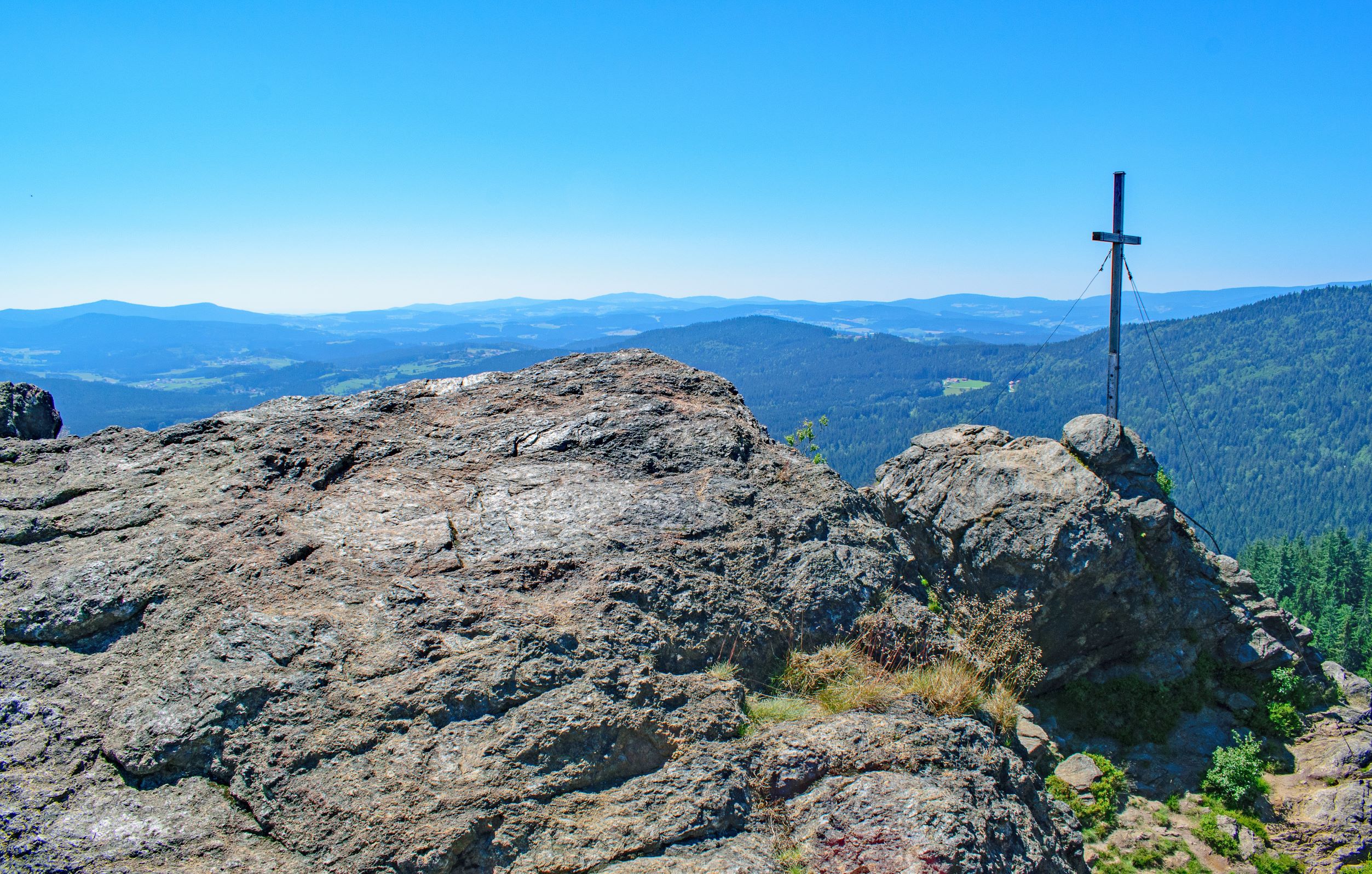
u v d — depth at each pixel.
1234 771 13.19
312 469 6.21
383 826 3.55
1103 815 12.61
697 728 4.38
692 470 6.56
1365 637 60.00
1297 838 12.48
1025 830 4.18
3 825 3.53
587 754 4.04
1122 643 15.16
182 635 4.48
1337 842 12.26
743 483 6.40
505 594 4.93
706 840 3.81
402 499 5.92
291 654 4.30
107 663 4.36
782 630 5.35
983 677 5.59
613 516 5.82
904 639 5.57
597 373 8.28
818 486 6.57
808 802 4.06
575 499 6.00
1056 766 13.40
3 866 3.39
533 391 7.86
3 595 4.80
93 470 6.25
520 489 6.12
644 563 5.33
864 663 5.29
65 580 4.77
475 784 3.76
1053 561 14.22
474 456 6.62
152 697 4.08
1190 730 14.45
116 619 4.60
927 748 4.34
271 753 3.84
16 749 3.87
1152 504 14.88
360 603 4.73
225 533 5.29
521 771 3.87
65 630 4.52
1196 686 15.02
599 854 3.63
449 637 4.49
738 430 7.09
